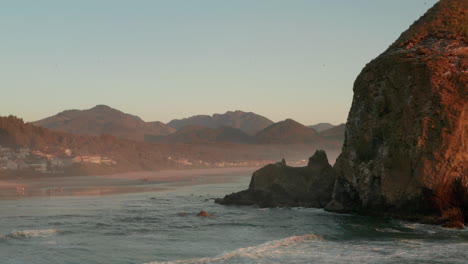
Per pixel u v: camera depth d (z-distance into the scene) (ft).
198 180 609.42
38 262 122.42
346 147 233.55
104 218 207.72
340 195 229.25
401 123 205.98
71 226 182.91
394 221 192.85
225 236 161.89
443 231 168.04
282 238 157.58
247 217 210.79
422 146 191.83
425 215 189.06
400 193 195.11
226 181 582.76
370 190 209.15
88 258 127.03
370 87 228.63
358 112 232.32
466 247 139.74
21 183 520.42
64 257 127.95
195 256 130.31
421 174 187.52
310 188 255.70
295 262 121.80
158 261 123.44
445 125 191.62
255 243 149.28
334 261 122.72
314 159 269.64
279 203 253.03
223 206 261.65
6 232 168.25
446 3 261.03
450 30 237.66
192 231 172.45
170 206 264.52
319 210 234.99
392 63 222.89
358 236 158.71
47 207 261.24
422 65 209.87
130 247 142.00
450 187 186.50
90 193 382.42
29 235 160.04
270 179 266.36
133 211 237.45
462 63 208.44
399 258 125.90
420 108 201.46
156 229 176.76
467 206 185.68
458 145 188.24
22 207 261.65
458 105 194.39
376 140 218.79
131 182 556.10
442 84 201.67
